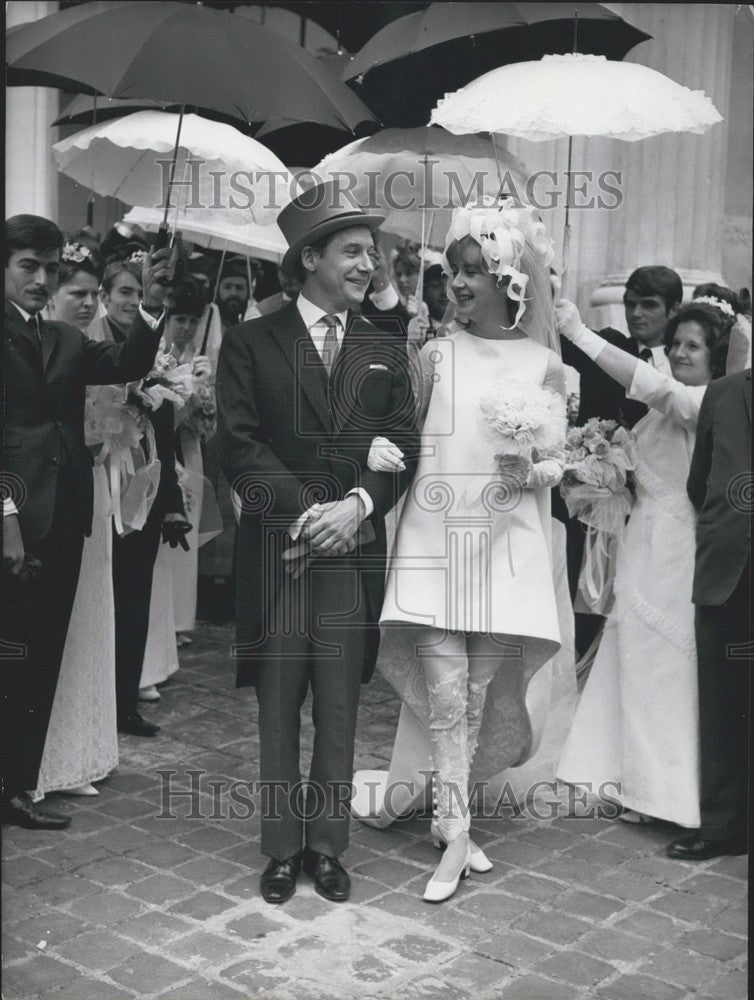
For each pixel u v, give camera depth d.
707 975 3.17
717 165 4.84
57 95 5.57
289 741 3.54
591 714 4.14
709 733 3.81
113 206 6.06
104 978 3.09
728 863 3.82
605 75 3.67
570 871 3.75
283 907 3.48
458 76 4.23
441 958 3.23
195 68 3.54
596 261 4.82
